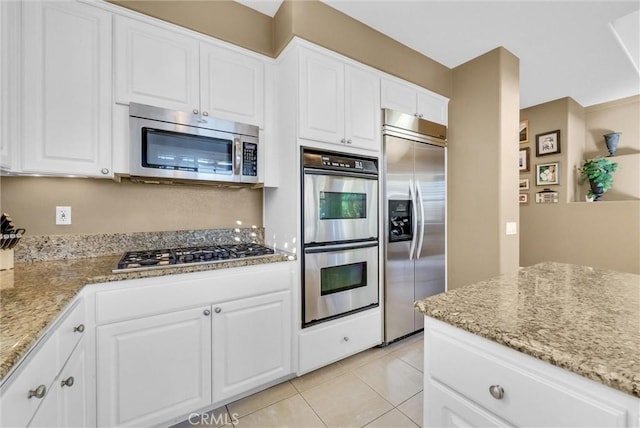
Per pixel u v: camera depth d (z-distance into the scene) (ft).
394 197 7.67
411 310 8.11
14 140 4.30
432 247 8.70
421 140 8.32
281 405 5.40
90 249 5.78
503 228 8.14
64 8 4.73
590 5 6.56
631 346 2.08
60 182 5.60
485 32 7.53
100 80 5.00
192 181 6.18
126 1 5.12
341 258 6.66
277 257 5.76
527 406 2.17
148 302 4.47
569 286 3.72
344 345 6.72
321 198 6.40
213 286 5.03
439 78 8.90
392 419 5.07
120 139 5.19
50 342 2.93
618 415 1.75
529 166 13.80
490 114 8.31
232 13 6.23
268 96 6.77
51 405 2.95
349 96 6.91
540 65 9.37
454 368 2.71
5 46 4.04
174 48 5.62
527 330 2.36
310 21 6.20
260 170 6.64
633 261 11.25
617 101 12.74
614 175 12.80
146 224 6.39
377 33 7.38
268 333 5.66
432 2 6.45
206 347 4.96
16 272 4.45
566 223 12.73
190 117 5.66
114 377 4.24
